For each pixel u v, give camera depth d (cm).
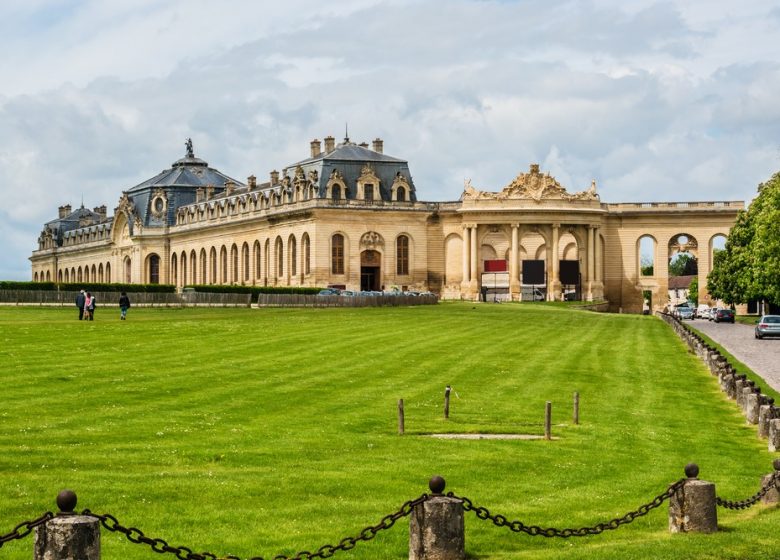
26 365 7131
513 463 4519
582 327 12900
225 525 3469
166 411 5584
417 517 2914
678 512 3391
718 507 3825
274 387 6544
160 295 15088
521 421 5709
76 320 11375
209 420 5362
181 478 4066
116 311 13588
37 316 12094
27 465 4225
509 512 3709
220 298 15700
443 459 4562
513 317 14162
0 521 3456
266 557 3138
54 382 6425
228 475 4141
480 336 10694
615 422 5756
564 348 9719
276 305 15550
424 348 9144
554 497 3959
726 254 18775
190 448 4641
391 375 7319
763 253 15425
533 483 4178
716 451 4956
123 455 4462
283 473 4197
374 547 3291
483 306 17188
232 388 6444
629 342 10738
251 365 7538
